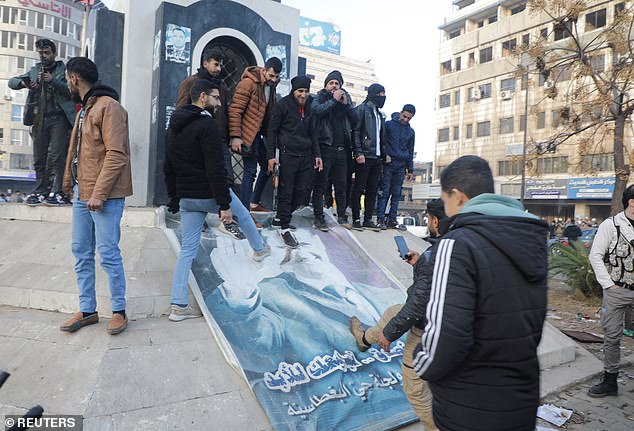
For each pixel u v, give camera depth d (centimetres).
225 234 464
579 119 1123
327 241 527
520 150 3117
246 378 293
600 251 390
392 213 690
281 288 409
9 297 379
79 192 312
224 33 706
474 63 3609
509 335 160
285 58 771
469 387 163
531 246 166
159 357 292
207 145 337
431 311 162
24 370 277
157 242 431
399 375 347
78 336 305
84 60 321
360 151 603
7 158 3950
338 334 367
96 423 241
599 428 327
